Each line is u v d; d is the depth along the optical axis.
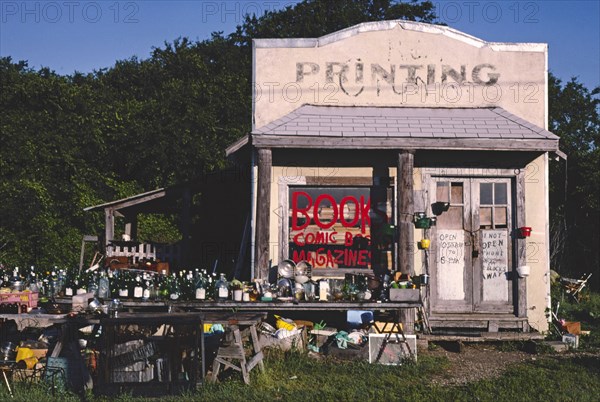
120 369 8.80
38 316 10.06
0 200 20.22
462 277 12.98
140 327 9.12
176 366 8.86
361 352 10.88
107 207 17.41
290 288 11.93
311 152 13.09
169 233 25.92
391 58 13.67
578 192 23.48
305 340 11.29
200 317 8.98
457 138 12.23
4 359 10.14
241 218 17.47
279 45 13.61
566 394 9.01
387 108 13.48
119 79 36.06
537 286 13.03
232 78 32.34
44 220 20.73
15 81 24.52
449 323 12.80
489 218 13.07
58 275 12.66
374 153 13.09
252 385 9.23
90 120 25.69
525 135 12.31
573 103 34.12
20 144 22.23
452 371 10.51
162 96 29.97
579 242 23.92
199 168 27.72
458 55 13.71
